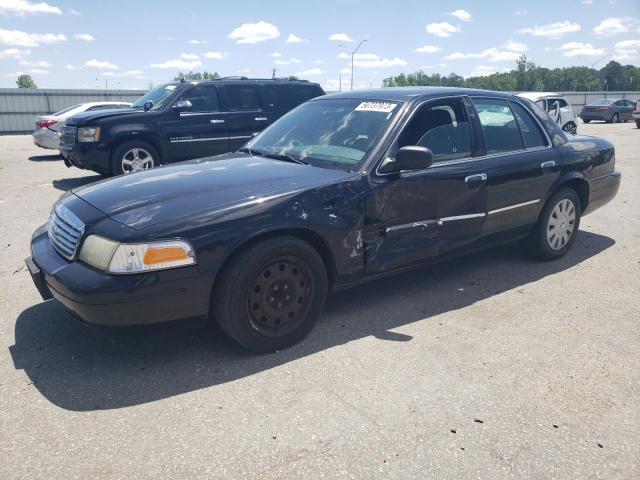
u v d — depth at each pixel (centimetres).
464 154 430
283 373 318
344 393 297
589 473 238
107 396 294
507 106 481
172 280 296
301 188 340
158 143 928
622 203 802
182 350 345
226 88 990
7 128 3020
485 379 313
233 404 286
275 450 250
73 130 901
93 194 345
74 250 310
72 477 232
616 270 505
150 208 312
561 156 499
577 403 291
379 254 378
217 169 381
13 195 863
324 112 451
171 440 256
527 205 476
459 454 249
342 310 409
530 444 257
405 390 300
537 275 490
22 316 395
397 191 379
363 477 233
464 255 449
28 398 291
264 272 325
